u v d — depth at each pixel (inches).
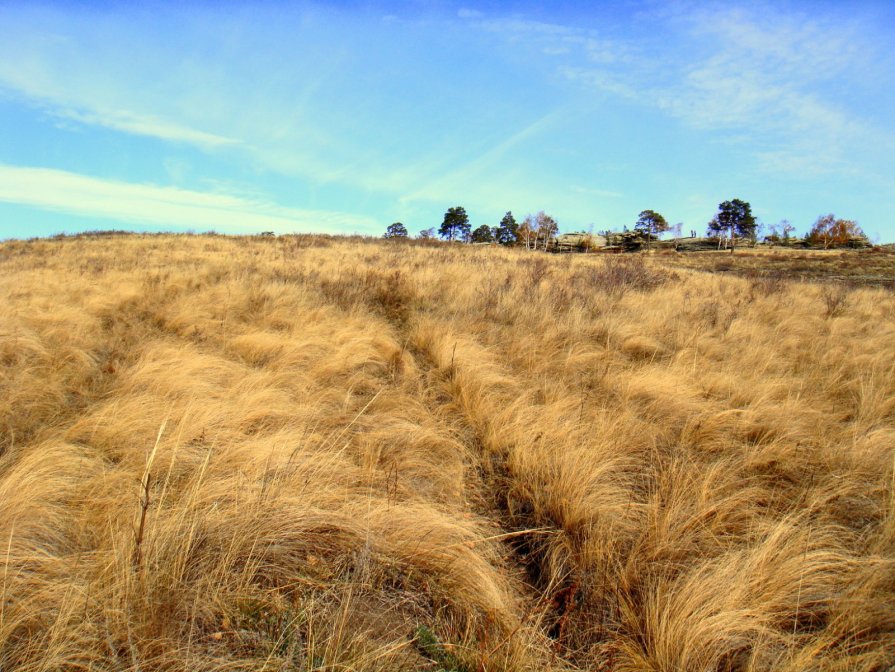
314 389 174.4
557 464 122.4
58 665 64.1
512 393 175.2
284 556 88.7
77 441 128.1
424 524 97.6
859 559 90.7
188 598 75.9
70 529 92.3
